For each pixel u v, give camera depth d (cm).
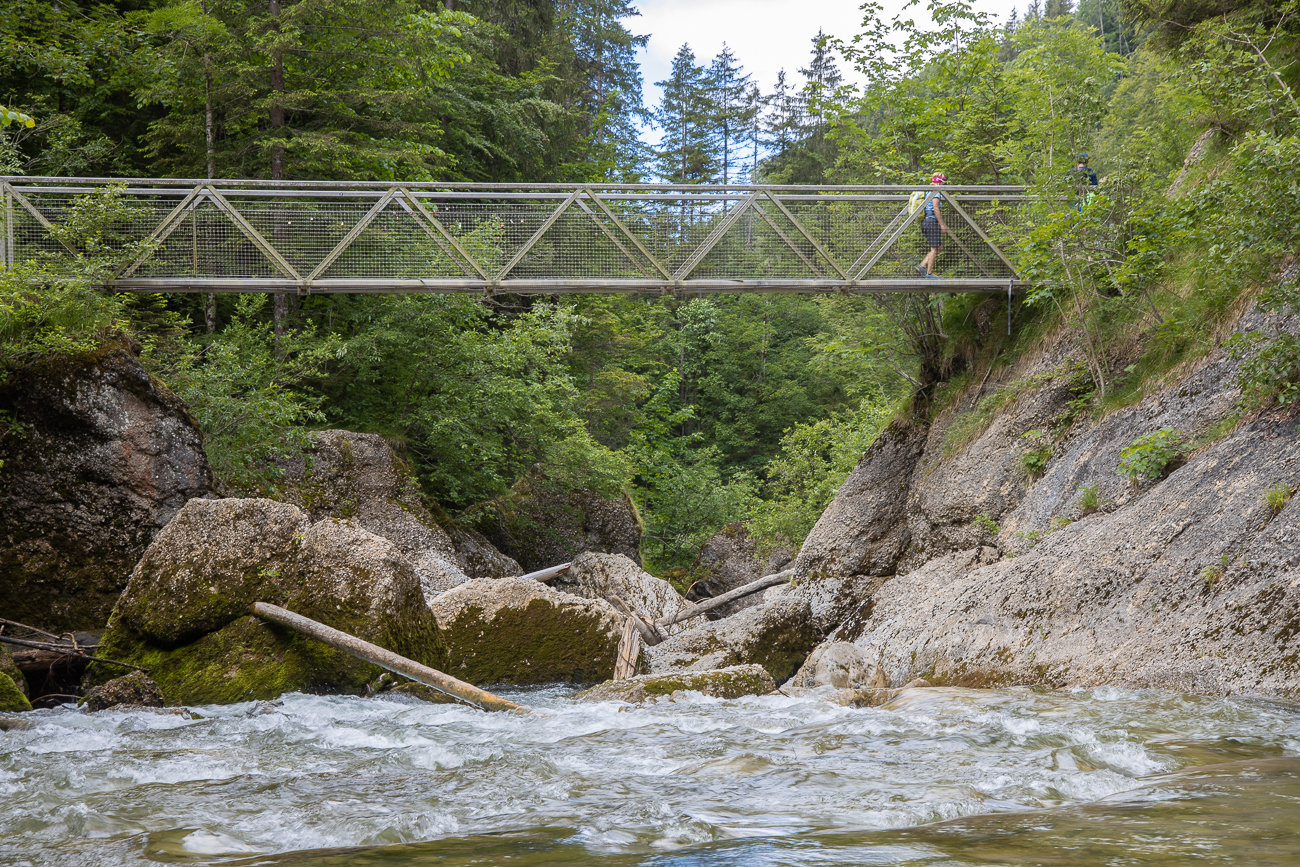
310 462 1384
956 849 226
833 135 1502
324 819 301
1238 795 293
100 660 693
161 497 997
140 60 1498
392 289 1191
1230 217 736
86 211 1106
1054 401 1044
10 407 944
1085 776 344
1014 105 1255
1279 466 642
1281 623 540
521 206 1217
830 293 1230
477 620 894
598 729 532
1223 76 808
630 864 223
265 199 1252
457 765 412
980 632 757
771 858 224
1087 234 980
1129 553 698
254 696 702
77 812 321
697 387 3638
